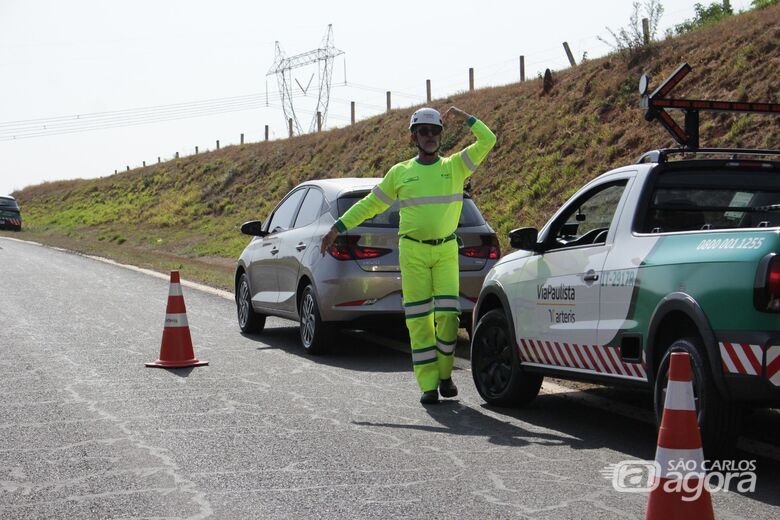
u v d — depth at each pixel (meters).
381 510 6.93
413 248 11.15
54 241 54.03
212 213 65.44
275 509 6.97
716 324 7.51
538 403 11.22
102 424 9.84
